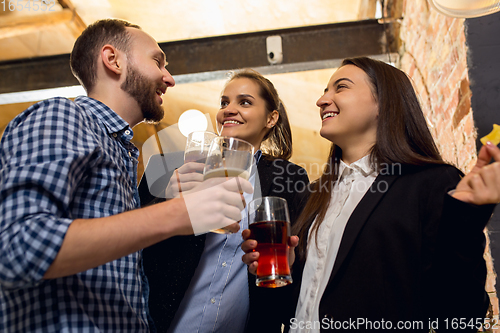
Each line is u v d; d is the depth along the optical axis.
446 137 2.28
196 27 3.78
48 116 0.93
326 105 1.30
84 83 1.29
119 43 1.27
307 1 3.41
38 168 0.82
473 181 0.86
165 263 1.35
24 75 3.61
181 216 0.85
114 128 1.16
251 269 1.07
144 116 1.33
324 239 1.13
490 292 1.64
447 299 0.96
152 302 1.30
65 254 0.76
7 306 0.88
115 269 0.98
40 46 3.96
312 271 1.11
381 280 0.96
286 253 1.02
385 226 1.01
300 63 3.29
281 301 1.27
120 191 1.05
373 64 1.30
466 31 1.90
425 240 0.97
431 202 1.00
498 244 1.64
